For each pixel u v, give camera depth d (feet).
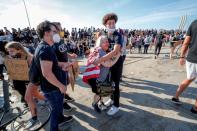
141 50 51.24
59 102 7.75
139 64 25.88
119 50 9.18
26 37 35.35
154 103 12.16
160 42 32.83
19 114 10.50
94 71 9.62
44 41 7.08
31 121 9.48
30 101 9.30
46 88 7.50
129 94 13.87
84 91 14.76
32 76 8.09
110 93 10.19
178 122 9.76
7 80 11.51
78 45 39.73
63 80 7.97
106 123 9.82
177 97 11.78
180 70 21.38
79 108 11.62
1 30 32.45
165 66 23.95
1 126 8.78
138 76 19.06
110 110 10.59
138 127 9.38
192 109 10.80
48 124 9.84
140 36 52.03
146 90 14.71
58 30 9.75
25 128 9.23
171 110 11.11
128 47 43.45
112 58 9.48
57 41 9.37
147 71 21.27
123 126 9.50
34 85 9.04
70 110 11.22
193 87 15.08
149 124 9.63
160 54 40.22
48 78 6.69
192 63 10.27
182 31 58.65
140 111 11.08
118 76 10.17
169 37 76.84
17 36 34.27
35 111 9.56
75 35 51.34
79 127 9.48
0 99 13.17
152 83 16.53
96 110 10.94
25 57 10.86
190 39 10.36
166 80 17.43
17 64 10.46
